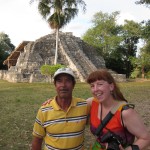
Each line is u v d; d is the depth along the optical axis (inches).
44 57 1473.9
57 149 133.3
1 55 2402.8
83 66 1416.1
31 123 389.1
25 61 1406.3
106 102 123.8
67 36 1604.3
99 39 2046.0
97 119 124.9
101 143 121.0
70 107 132.3
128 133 120.4
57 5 1261.1
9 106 540.4
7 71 1547.7
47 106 135.0
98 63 1612.9
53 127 132.8
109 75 125.8
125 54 2155.5
